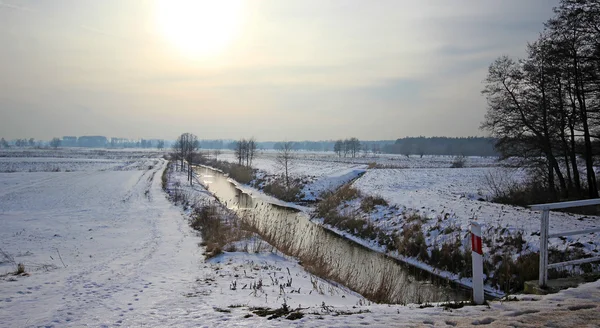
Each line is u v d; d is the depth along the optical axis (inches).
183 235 647.8
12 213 875.4
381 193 1123.3
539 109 944.3
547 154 964.6
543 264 254.5
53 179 1774.1
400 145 7509.8
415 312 209.9
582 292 224.4
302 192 1417.3
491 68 1018.1
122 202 1103.6
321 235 833.5
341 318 203.2
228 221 757.3
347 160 3909.9
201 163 3304.6
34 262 442.6
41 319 233.5
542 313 190.2
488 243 550.9
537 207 251.6
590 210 746.2
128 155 5147.6
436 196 1005.8
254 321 210.4
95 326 218.4
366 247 736.3
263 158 4146.2
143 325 217.3
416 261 609.6
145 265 425.1
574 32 810.2
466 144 6825.8
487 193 1109.1
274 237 640.4
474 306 215.5
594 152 909.8
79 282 340.5
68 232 661.3
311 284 369.4
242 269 405.1
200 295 296.8
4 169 2375.7
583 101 854.5
